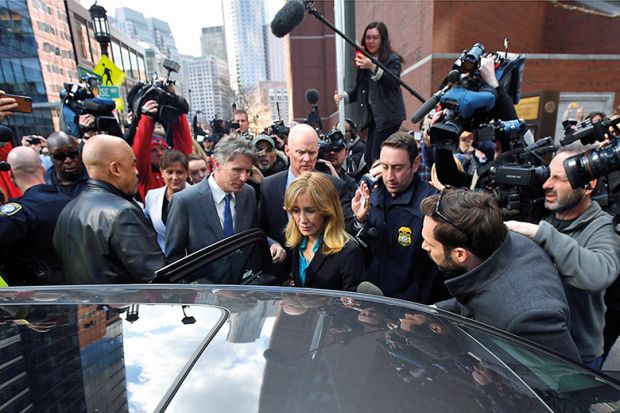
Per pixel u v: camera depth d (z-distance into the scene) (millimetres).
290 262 2537
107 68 5934
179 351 750
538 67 8883
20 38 22281
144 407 597
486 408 642
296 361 720
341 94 3553
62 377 685
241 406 596
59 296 1055
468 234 1158
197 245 2283
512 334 1024
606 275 1250
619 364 2268
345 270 1792
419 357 777
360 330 870
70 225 1743
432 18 8375
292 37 26250
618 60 8945
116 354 748
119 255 1688
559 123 8250
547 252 1317
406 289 2039
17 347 790
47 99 24266
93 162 1804
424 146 3229
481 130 1878
